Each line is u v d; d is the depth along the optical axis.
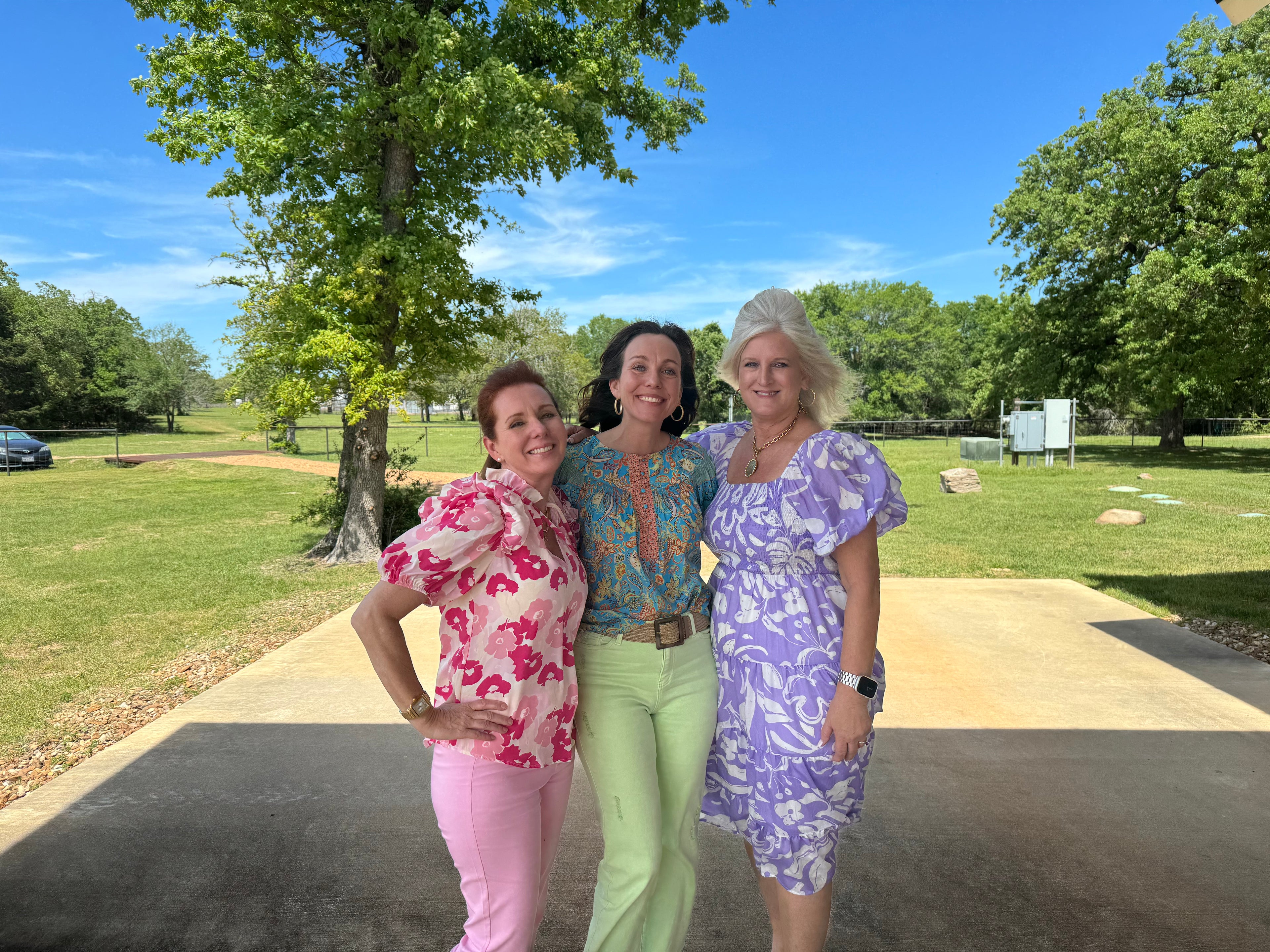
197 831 2.77
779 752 1.83
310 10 7.39
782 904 1.90
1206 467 19.72
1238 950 2.09
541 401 1.70
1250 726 3.68
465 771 1.64
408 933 2.20
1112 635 5.24
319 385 7.97
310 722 3.83
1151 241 23.41
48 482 18.64
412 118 7.46
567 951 2.14
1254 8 2.88
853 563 1.82
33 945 2.15
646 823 1.80
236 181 7.88
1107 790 3.04
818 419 2.06
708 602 2.00
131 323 60.41
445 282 7.74
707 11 10.16
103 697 4.48
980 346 51.81
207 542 10.32
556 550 1.68
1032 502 12.91
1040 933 2.17
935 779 3.14
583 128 8.94
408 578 1.54
